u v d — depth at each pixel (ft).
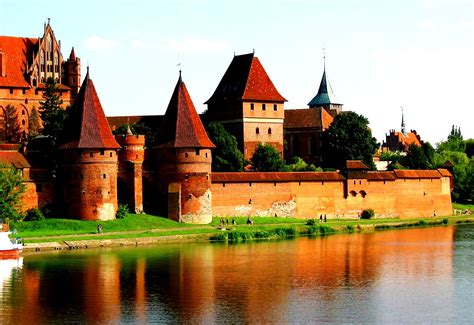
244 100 631.56
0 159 464.65
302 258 393.09
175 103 501.15
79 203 465.06
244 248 423.64
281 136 648.79
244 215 516.32
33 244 405.80
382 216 574.56
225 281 338.34
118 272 353.31
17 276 344.90
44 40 648.79
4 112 623.77
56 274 348.59
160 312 291.38
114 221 464.24
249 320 282.77
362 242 452.76
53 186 473.26
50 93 612.29
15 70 634.84
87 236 429.79
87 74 479.41
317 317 286.66
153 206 498.69
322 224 514.68
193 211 489.26
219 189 508.12
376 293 320.09
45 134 533.55
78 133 468.34
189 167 489.67
